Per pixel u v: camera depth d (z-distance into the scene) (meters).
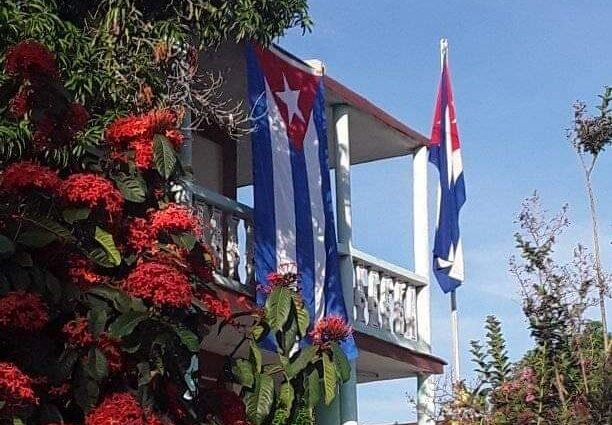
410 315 14.98
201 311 6.98
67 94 7.01
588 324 7.79
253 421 7.33
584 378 7.58
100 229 6.90
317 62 12.54
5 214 6.57
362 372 15.27
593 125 8.11
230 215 11.66
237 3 10.16
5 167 7.71
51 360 6.41
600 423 7.48
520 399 7.72
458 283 15.42
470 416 7.88
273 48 11.94
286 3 10.39
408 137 15.30
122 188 7.11
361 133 15.16
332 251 12.17
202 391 7.34
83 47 9.03
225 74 12.52
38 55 6.91
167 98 9.72
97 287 6.68
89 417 6.40
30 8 8.80
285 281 7.95
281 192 11.69
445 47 15.91
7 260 6.39
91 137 8.23
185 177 7.78
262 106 11.69
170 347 6.64
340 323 7.73
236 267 11.56
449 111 15.83
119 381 6.67
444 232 15.34
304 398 7.55
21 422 5.97
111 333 6.44
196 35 10.26
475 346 8.00
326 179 12.30
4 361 6.37
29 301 6.26
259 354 7.58
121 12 9.71
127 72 9.41
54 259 6.73
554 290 7.80
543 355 7.75
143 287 6.54
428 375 15.17
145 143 7.22
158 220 7.00
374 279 14.27
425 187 15.59
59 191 6.73
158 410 6.77
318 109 12.40
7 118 7.62
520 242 7.93
